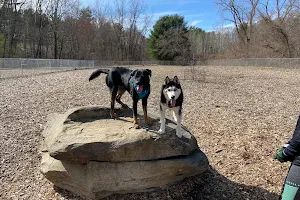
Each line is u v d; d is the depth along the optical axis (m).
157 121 5.20
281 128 7.80
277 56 36.53
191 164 4.68
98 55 54.34
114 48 56.78
